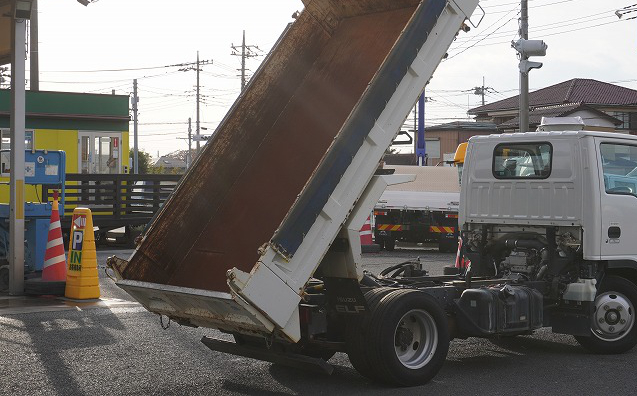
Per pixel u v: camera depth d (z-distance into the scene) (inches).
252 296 229.9
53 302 449.4
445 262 744.3
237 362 309.9
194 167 282.8
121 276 273.6
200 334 361.7
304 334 262.5
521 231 354.9
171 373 291.4
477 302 299.4
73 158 1061.1
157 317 402.9
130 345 337.1
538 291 327.9
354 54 301.3
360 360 268.8
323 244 245.1
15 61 470.9
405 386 273.3
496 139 363.9
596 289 333.4
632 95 2138.3
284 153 289.6
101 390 267.1
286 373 293.6
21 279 476.1
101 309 426.0
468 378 290.4
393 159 1811.0
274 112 303.7
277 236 233.8
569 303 333.1
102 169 1082.1
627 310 339.6
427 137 2623.0
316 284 283.6
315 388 272.5
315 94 301.9
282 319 236.2
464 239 373.1
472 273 362.3
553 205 341.1
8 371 291.1
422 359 277.7
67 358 312.7
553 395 266.1
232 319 246.4
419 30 262.5
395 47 257.9
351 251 256.5
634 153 350.0
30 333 360.2
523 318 313.6
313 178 241.4
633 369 308.7
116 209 837.8
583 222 331.6
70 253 465.4
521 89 1040.8
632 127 2082.9
